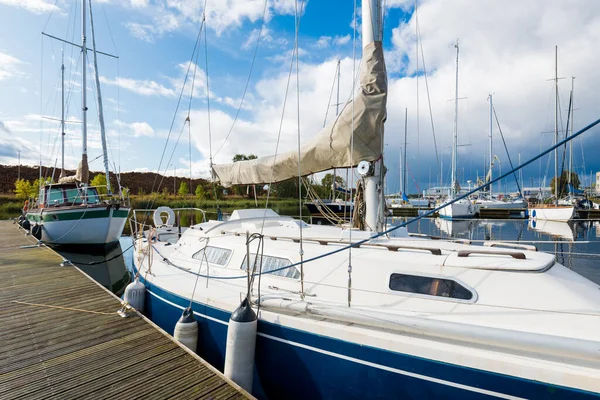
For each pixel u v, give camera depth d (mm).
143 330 3830
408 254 3123
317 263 3400
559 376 1939
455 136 22234
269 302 3084
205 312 3500
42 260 8266
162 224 7801
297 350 2834
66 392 2660
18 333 3750
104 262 11500
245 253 4070
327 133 3848
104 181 27109
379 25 3736
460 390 2186
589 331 2205
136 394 2641
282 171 4492
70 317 4250
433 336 2457
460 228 18562
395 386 2404
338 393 2637
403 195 28203
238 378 2875
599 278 8016
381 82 3619
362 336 2541
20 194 34469
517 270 2641
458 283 2730
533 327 2342
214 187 6098
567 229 17938
